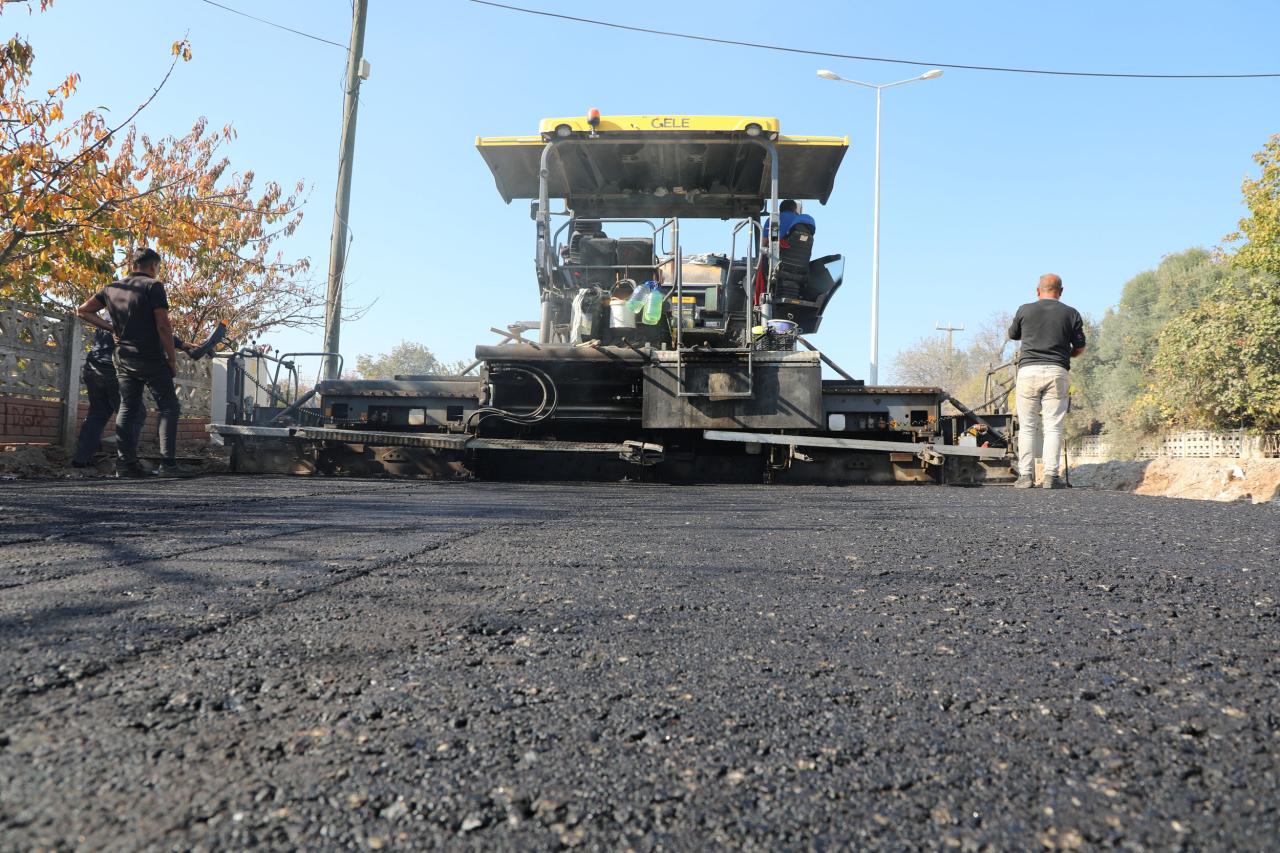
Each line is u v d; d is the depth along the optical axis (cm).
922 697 138
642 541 318
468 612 196
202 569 249
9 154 745
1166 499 545
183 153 1347
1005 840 91
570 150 733
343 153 1226
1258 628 187
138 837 89
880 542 321
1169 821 95
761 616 195
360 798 99
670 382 691
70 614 189
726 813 97
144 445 934
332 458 734
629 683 144
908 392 729
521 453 746
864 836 92
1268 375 2339
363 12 1238
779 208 752
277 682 142
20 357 767
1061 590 229
